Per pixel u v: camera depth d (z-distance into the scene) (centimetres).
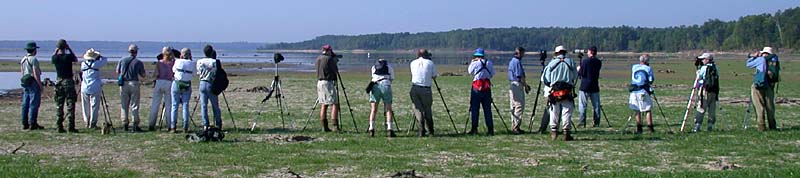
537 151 1479
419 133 1738
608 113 2372
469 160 1362
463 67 8881
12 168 1216
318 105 2702
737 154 1422
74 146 1528
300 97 3212
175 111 1789
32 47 1812
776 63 1794
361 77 5781
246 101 2934
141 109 2533
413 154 1435
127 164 1297
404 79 5128
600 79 5500
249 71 7600
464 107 2648
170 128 1817
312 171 1232
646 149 1496
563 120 1633
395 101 2923
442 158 1386
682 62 11588
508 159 1373
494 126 1986
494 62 11531
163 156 1391
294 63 10988
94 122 1845
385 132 1828
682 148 1505
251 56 18638
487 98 1770
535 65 9725
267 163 1308
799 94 3353
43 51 19788
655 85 4400
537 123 2092
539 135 1738
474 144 1580
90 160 1342
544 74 1672
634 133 1783
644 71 1789
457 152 1464
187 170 1232
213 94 1770
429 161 1350
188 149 1479
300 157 1377
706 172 1178
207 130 1627
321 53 1853
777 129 1830
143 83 4216
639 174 1165
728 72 6750
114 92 3597
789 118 2206
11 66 7638
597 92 1950
